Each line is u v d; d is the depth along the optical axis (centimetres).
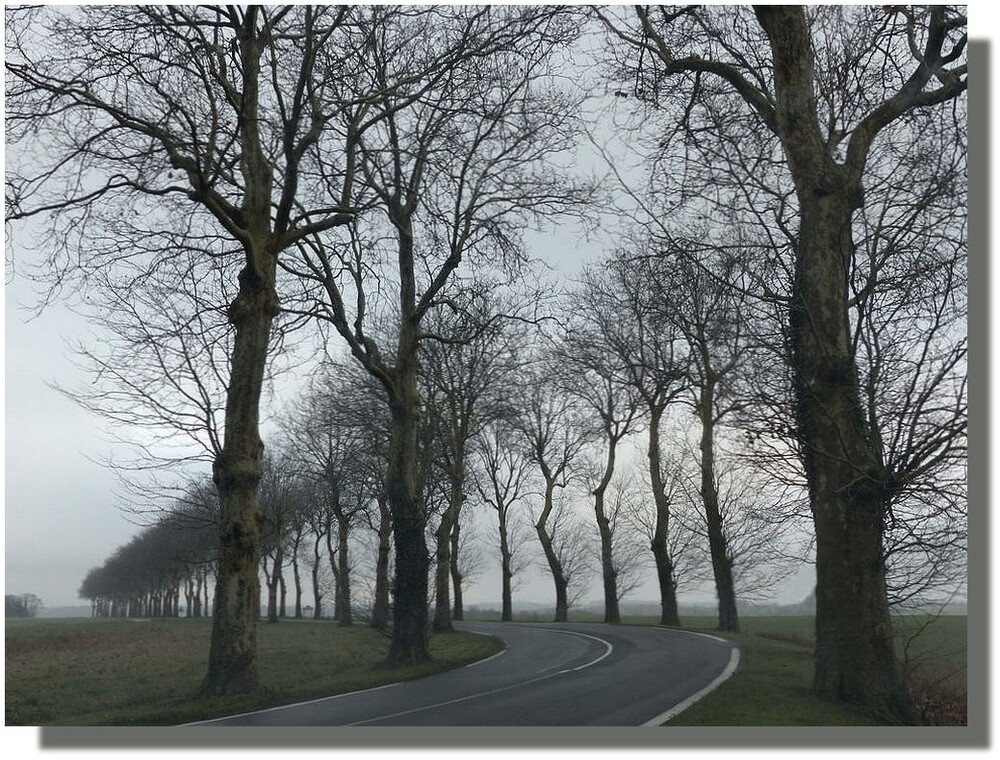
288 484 5181
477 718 1212
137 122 1567
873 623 1298
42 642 3906
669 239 1362
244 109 1753
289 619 7100
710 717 1157
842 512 1330
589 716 1203
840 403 1342
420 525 2200
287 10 1686
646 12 1562
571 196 2150
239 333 1702
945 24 1353
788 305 1338
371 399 3334
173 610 9944
